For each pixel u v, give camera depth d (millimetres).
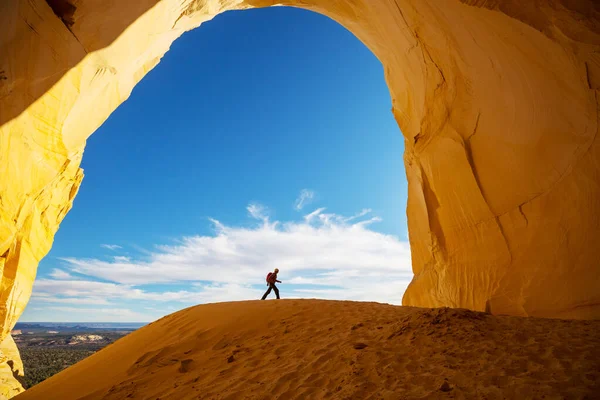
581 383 2711
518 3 5691
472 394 2795
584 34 5043
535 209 6648
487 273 7598
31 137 6406
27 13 5375
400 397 2920
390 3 8922
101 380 5070
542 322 4410
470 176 8250
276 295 10203
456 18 7145
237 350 5055
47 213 8523
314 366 3967
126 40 7508
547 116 6273
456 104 8648
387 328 4750
